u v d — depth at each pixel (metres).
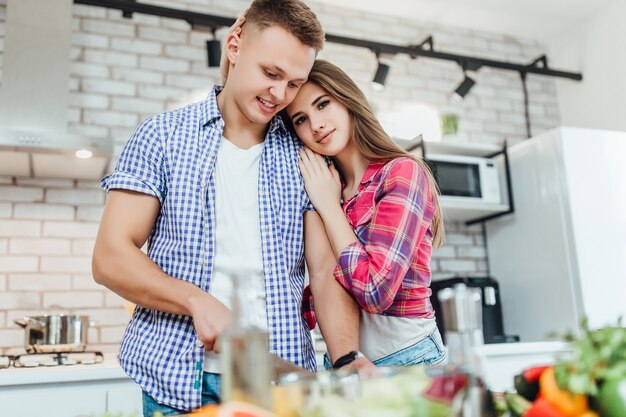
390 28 3.66
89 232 2.77
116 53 3.02
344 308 1.23
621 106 3.50
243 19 1.24
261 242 1.20
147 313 1.14
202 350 1.09
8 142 2.29
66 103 2.58
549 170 2.98
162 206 1.18
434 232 1.38
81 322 2.37
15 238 2.67
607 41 3.62
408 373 0.63
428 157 3.01
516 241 3.18
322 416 0.57
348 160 1.40
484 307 3.01
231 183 1.22
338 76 1.34
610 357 0.61
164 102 3.04
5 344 2.57
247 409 0.59
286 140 1.35
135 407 2.07
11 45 2.57
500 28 3.87
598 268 2.83
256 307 0.65
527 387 0.67
